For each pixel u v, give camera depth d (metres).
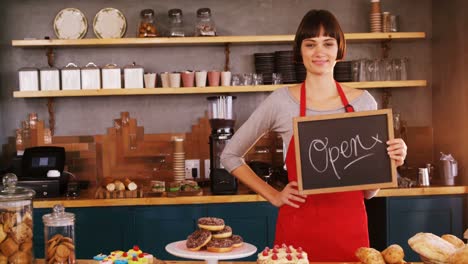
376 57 5.72
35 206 4.68
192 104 5.63
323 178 2.56
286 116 2.80
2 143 5.50
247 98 5.64
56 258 2.40
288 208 2.77
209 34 5.33
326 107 2.75
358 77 5.37
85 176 5.50
